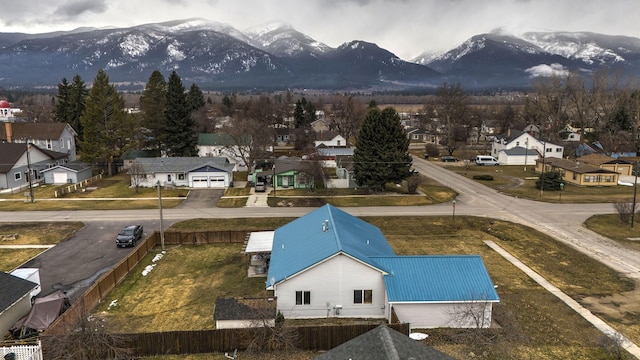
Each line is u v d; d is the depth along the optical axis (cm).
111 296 2858
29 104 18938
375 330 1775
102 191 5912
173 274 3244
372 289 2569
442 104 11012
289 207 5144
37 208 4994
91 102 6788
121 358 2025
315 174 6194
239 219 4641
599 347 2262
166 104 7631
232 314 2308
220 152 7756
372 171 5784
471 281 2516
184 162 6494
